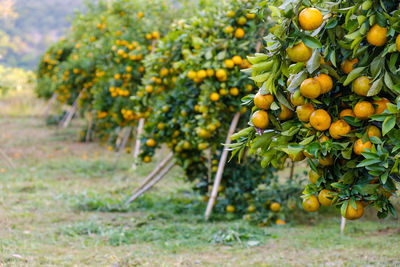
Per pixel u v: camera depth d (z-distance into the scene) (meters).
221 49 4.88
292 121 2.04
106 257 3.65
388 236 4.55
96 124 12.03
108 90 8.92
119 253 3.80
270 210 5.32
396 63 1.91
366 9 1.77
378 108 1.87
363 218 5.58
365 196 1.99
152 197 6.56
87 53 10.97
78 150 11.28
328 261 3.60
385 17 1.76
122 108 8.35
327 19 1.94
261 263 3.56
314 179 2.12
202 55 4.90
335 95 1.99
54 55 15.25
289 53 1.81
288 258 3.71
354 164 1.94
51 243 4.04
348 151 1.89
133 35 8.21
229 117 5.23
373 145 1.81
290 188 5.43
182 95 5.28
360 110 1.84
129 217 5.27
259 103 2.00
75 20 12.14
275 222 5.24
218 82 4.86
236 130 5.44
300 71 1.87
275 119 2.05
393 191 1.96
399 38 1.72
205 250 3.99
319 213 5.77
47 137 13.48
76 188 7.00
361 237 4.53
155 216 5.30
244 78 4.75
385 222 5.22
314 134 1.98
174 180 8.06
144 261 3.57
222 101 4.95
